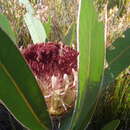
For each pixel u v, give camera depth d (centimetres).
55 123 29
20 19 49
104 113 40
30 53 28
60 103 27
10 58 20
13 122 39
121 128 40
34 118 23
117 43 29
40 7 50
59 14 51
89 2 22
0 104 40
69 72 26
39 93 22
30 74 21
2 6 50
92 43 22
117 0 59
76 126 25
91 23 22
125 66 28
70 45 35
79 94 23
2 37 19
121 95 40
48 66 26
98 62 23
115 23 47
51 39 45
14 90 21
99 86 23
